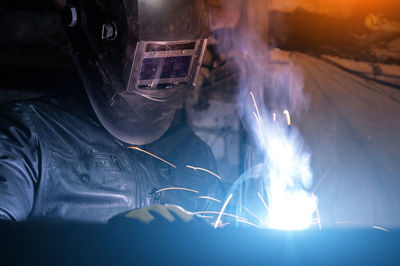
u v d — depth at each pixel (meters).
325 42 3.92
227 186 1.77
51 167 1.29
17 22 3.05
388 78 3.54
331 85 3.34
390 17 4.02
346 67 3.49
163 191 1.49
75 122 1.38
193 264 0.58
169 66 1.35
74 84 1.46
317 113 3.28
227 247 0.61
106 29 1.30
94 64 1.36
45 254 0.59
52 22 3.10
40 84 2.97
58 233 0.63
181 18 1.28
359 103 3.35
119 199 1.36
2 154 1.20
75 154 1.35
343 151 3.26
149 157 1.52
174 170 1.55
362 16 3.93
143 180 1.45
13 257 0.58
